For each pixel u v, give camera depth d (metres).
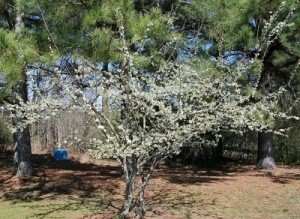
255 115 5.90
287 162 12.72
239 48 8.12
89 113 4.74
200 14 7.64
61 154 12.23
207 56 7.59
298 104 10.52
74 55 5.64
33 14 6.85
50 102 4.76
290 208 6.49
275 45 8.73
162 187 7.84
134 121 5.01
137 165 5.29
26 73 5.01
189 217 5.77
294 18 7.57
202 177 9.30
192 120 4.96
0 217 5.86
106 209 6.22
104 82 4.95
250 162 12.99
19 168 8.60
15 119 7.38
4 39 5.23
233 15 7.03
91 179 8.55
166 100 5.37
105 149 4.72
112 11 5.43
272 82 10.60
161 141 4.87
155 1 8.40
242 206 6.56
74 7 5.91
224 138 13.19
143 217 5.66
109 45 5.53
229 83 5.31
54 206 6.45
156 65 5.80
